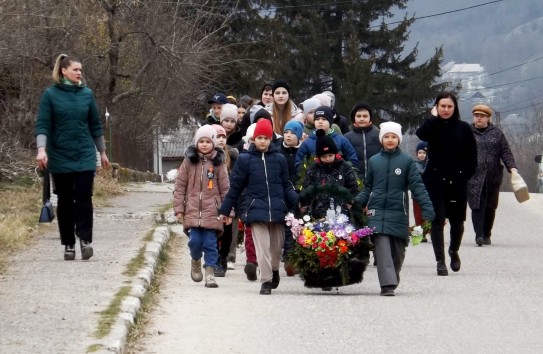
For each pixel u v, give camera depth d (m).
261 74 78.62
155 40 54.94
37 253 20.22
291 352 12.91
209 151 18.64
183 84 57.94
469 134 20.39
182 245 24.59
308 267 17.62
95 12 51.28
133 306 14.63
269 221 17.72
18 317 13.70
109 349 11.90
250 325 14.63
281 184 18.02
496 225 31.36
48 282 16.56
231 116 21.98
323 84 89.06
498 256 23.50
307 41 86.25
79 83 19.39
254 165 17.92
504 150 25.98
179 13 60.16
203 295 17.41
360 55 86.19
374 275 20.41
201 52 56.78
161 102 58.59
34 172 34.34
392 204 17.72
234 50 77.19
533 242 26.72
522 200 25.58
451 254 20.72
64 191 19.33
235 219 20.92
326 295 17.58
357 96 84.69
